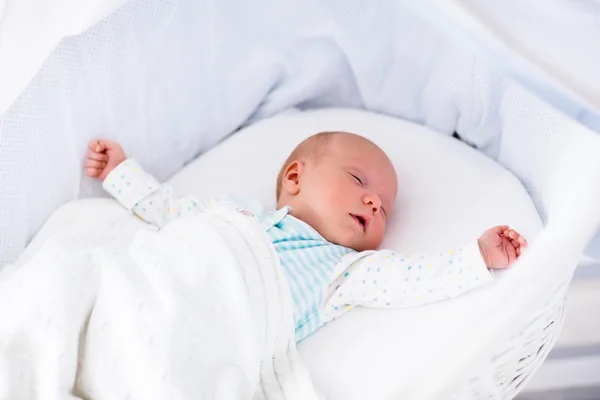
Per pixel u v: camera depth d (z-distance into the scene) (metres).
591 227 0.88
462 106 1.35
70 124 1.18
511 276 0.88
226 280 1.01
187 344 0.92
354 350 1.06
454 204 1.27
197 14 1.28
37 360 0.88
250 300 1.01
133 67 1.23
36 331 0.89
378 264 1.13
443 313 1.07
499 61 0.86
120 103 1.25
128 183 1.26
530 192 1.25
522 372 1.07
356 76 1.45
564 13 0.80
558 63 0.84
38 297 0.91
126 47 1.20
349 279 1.13
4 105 0.93
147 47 1.23
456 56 1.30
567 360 1.51
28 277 0.95
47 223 1.18
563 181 1.02
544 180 1.17
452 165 1.33
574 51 0.82
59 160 1.19
